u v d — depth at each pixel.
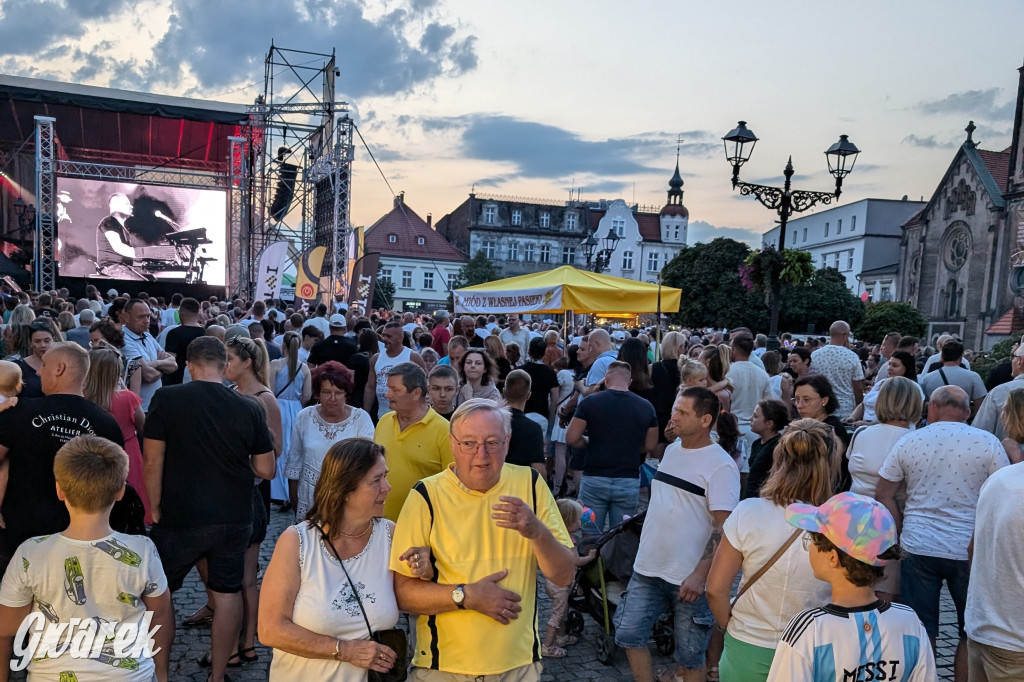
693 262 40.66
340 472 2.68
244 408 3.93
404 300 62.78
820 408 4.60
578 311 9.89
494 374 6.37
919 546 3.96
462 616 2.69
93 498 2.79
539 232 69.38
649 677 3.88
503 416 2.75
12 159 25.73
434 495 2.77
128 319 6.90
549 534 2.62
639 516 4.60
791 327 39.59
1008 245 41.94
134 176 28.80
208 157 28.58
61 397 3.72
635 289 9.52
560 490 8.44
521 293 10.04
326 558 2.71
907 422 4.47
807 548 2.71
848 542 2.20
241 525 3.93
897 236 66.25
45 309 10.50
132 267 24.11
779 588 2.81
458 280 58.59
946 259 48.22
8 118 25.47
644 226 73.44
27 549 2.80
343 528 2.73
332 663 2.67
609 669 4.59
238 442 3.87
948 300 48.00
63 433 3.65
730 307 38.84
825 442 2.87
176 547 3.80
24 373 5.17
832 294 39.62
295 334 7.07
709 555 3.71
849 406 7.82
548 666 4.62
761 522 2.88
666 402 7.18
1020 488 3.04
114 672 2.85
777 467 2.92
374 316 17.75
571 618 5.02
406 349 7.89
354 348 8.52
